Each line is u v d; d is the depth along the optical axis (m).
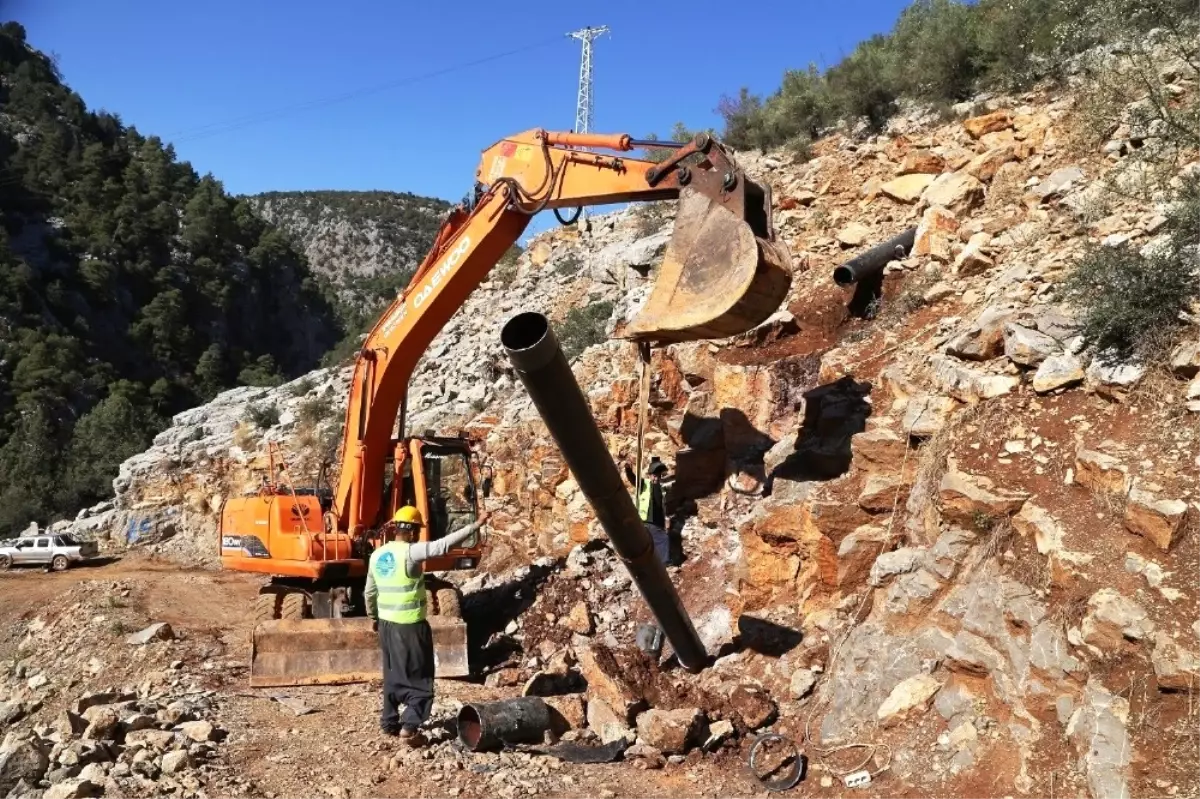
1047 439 7.57
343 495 11.75
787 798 6.69
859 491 8.80
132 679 11.55
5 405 62.62
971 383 8.48
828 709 7.36
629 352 14.60
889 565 7.80
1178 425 6.85
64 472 44.69
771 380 11.40
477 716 7.76
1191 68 11.10
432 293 10.41
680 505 11.83
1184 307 7.45
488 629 11.93
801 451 9.99
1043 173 12.04
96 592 17.78
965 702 6.59
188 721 8.27
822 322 12.74
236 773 7.09
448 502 12.05
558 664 9.71
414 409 21.84
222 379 81.50
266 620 11.34
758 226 7.17
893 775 6.51
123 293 83.00
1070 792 5.62
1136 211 9.63
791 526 8.98
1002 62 15.32
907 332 10.77
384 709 7.87
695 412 12.32
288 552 11.54
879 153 15.72
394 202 188.50
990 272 10.77
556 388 6.62
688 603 10.20
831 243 14.60
